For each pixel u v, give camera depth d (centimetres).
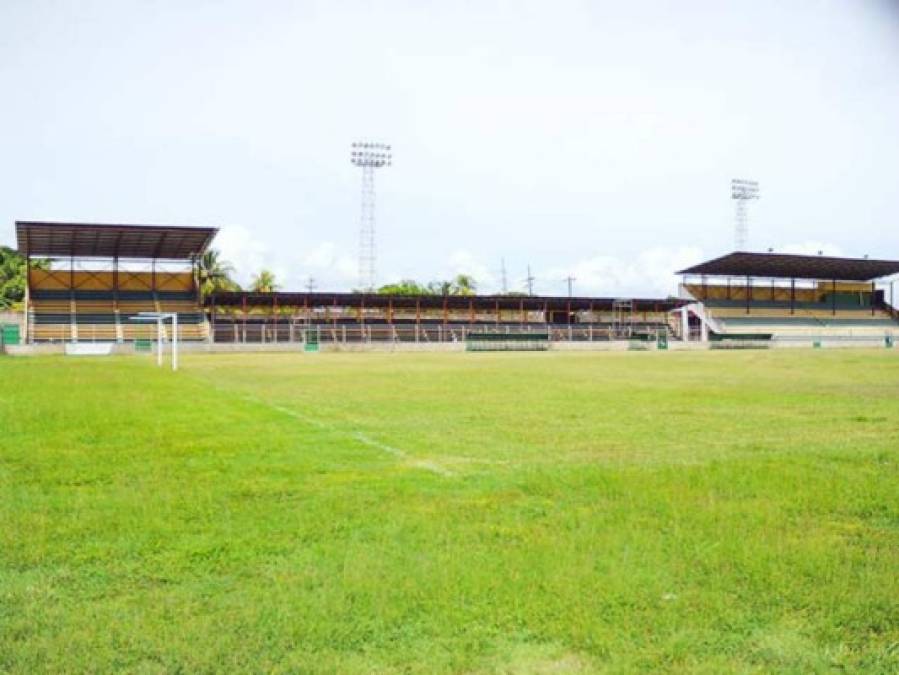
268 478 844
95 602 461
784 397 2031
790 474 850
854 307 10212
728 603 454
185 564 529
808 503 707
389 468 918
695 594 466
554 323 9069
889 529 620
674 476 840
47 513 673
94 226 6066
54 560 539
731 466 911
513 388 2364
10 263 9719
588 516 655
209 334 7219
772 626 425
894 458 974
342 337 7931
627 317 9425
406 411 1636
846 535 603
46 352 5838
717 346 8150
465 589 472
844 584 481
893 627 423
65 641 404
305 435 1220
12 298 9425
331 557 540
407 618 434
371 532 606
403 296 7844
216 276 9131
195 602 458
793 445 1134
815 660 386
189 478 840
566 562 522
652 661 383
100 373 3041
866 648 400
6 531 609
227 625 423
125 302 7394
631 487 779
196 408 1636
